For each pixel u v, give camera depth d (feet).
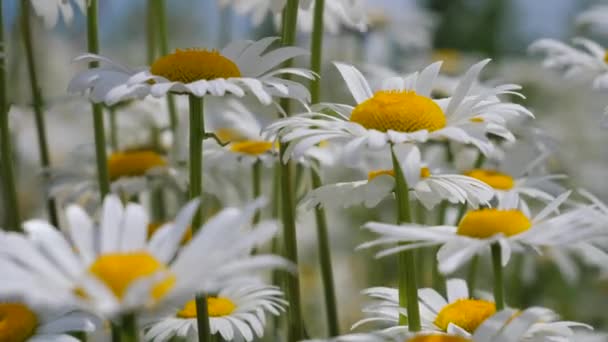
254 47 1.85
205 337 1.80
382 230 1.70
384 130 1.77
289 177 1.90
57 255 1.65
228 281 1.61
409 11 3.51
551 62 2.14
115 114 2.26
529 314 1.70
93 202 2.11
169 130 2.25
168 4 3.74
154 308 1.61
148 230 1.98
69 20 2.03
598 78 2.02
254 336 2.05
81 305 1.60
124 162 2.15
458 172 2.06
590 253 1.79
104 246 1.67
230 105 2.20
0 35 2.00
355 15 2.10
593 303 2.43
